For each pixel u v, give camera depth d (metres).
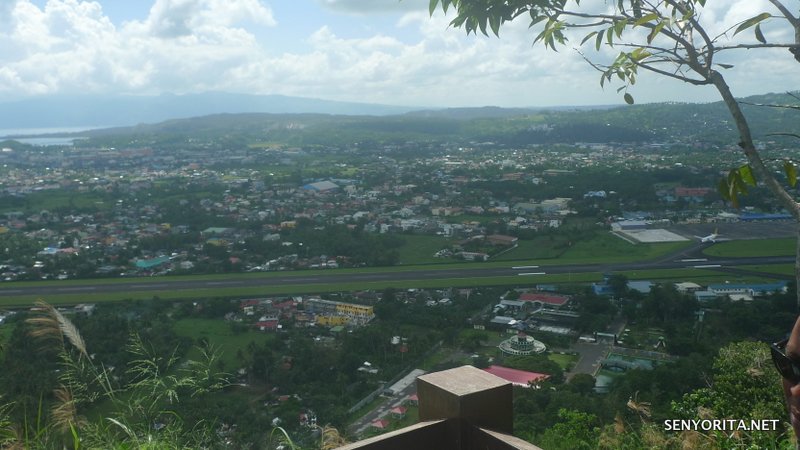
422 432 1.90
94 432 3.21
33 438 3.30
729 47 2.07
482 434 1.84
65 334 3.53
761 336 18.09
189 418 5.34
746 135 2.04
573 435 7.52
